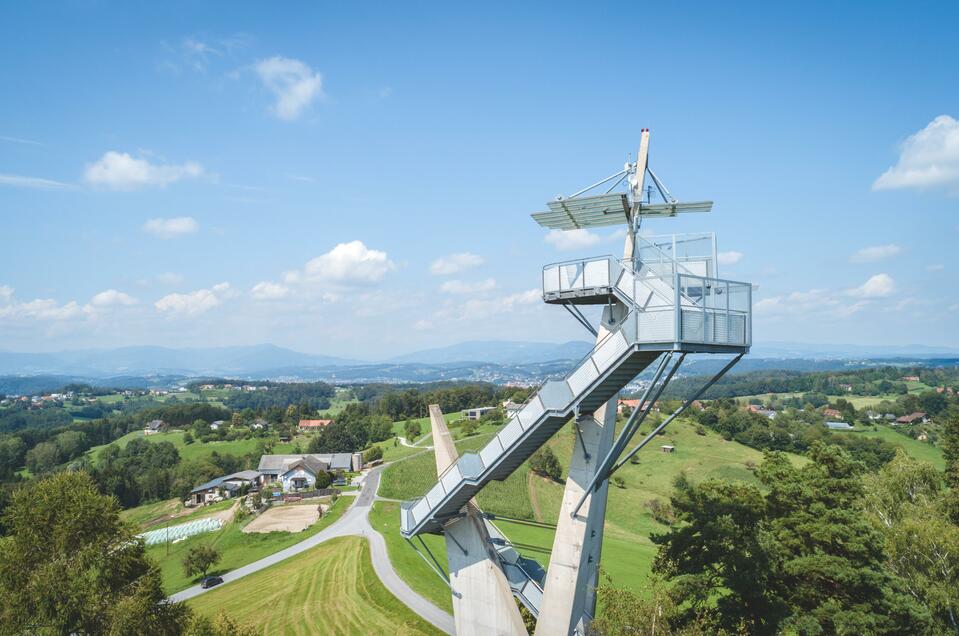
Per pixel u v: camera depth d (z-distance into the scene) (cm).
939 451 12288
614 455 2320
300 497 11006
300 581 5503
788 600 2989
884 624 2648
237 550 7662
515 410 2522
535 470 10562
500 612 2709
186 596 5916
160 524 10912
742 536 3103
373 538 7012
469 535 2808
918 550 3161
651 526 8212
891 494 4131
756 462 11356
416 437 17388
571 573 2450
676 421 14425
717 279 2238
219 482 13262
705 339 2125
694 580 2933
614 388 2430
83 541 2906
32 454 16238
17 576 2733
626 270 2297
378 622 4150
